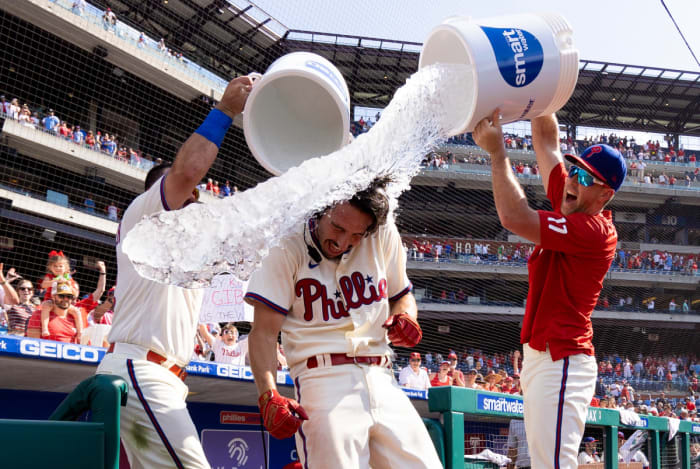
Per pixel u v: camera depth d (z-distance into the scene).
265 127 1.79
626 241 28.73
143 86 21.00
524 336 2.44
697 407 23.19
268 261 1.78
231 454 3.88
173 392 1.93
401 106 1.58
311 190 1.38
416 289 22.28
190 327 2.05
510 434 3.74
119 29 19.89
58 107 19.73
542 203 26.06
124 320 1.97
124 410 1.86
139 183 20.48
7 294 7.35
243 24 20.92
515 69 1.76
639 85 31.19
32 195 17.41
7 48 18.28
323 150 1.80
